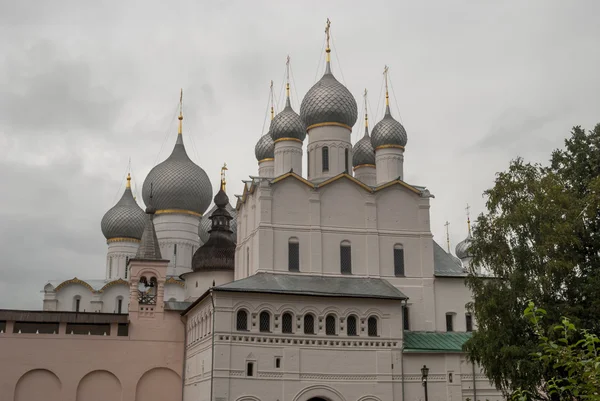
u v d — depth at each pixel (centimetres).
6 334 6412
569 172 5138
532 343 4475
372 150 7719
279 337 5547
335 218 6278
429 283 6331
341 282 6038
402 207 6462
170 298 8875
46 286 8812
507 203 4950
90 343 6556
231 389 5356
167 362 6656
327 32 7338
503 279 4862
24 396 6356
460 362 5822
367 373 5641
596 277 4506
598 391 1783
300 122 6950
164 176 9488
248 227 6612
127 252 9588
